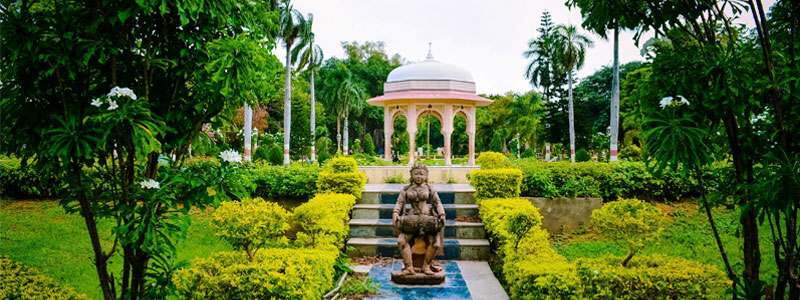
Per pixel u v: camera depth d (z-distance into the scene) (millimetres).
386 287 6164
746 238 3670
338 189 9156
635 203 4434
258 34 3768
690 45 3842
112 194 3414
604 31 4164
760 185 3186
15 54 2877
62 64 2975
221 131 4230
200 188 3389
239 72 3236
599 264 4469
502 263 7109
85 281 6285
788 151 3480
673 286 3869
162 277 3742
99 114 2932
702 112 3504
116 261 7051
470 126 13891
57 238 8039
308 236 6590
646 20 3900
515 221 6117
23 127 3225
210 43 3256
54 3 3184
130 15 3004
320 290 5062
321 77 51250
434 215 6473
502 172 8656
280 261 4613
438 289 6078
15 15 3041
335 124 53031
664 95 3574
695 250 7492
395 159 19781
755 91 3373
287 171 10141
